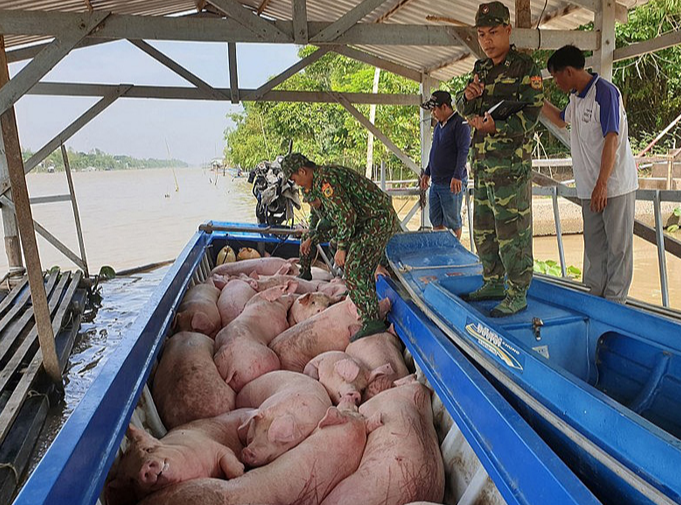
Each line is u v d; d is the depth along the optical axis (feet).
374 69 65.41
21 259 25.72
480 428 6.66
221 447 7.89
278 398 9.18
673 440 4.67
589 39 16.22
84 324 22.91
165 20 13.92
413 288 11.46
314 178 10.99
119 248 42.70
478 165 9.46
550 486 4.97
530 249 8.96
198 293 15.31
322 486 7.64
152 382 10.68
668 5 48.55
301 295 14.97
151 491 6.86
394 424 8.38
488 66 8.71
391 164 65.67
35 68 13.39
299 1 14.44
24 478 12.22
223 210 71.92
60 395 15.76
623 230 11.29
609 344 8.80
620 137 10.93
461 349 8.70
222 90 25.98
